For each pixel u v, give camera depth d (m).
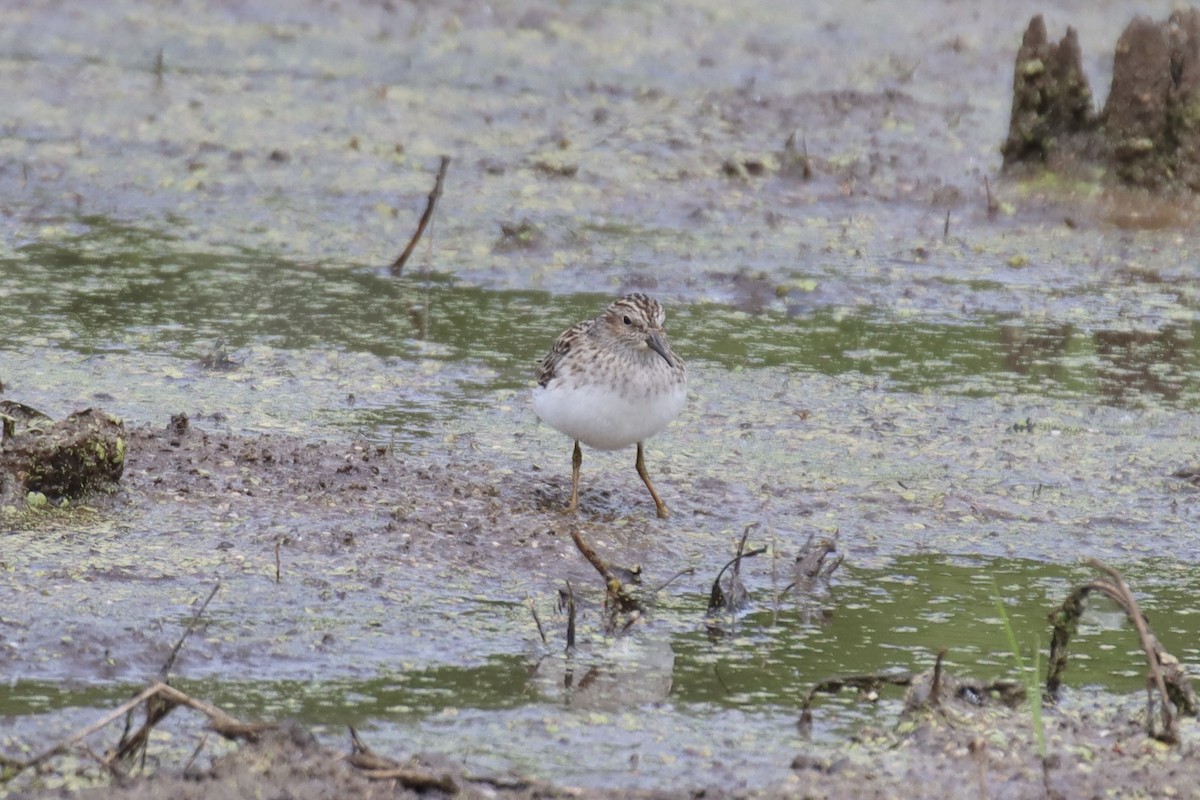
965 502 12.46
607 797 7.85
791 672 9.48
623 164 22.20
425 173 21.64
